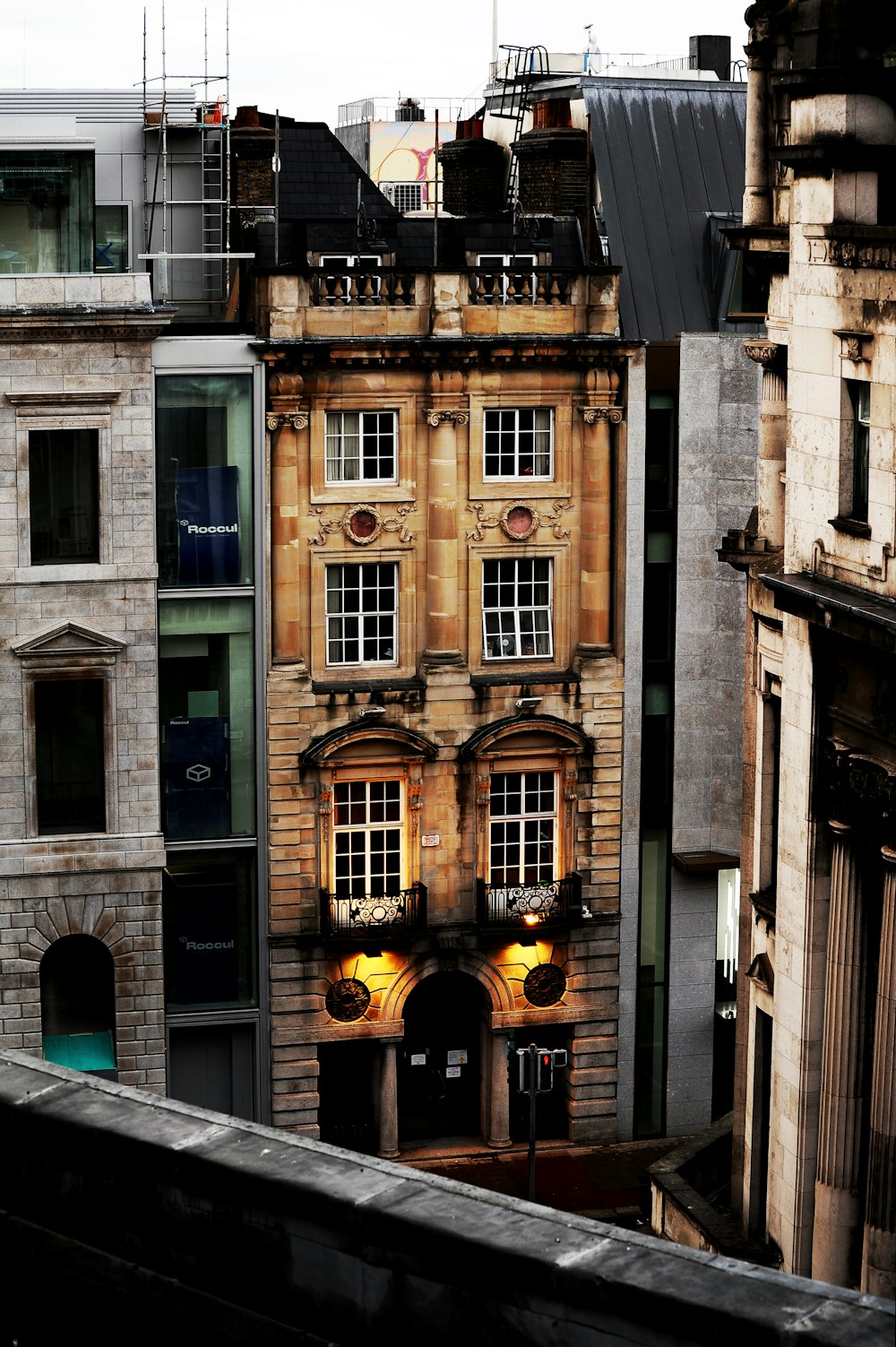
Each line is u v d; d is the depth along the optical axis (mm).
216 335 51656
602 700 55438
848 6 31344
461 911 55625
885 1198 31938
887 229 30188
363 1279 7711
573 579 55250
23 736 51656
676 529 54875
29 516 50906
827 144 31812
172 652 52719
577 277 53719
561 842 56031
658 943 57000
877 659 31500
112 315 50062
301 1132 55531
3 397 50250
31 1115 8609
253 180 63500
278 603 53031
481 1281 7316
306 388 52438
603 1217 52812
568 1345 7113
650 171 59625
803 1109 34781
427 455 53688
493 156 73000
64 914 52781
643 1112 57781
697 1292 6812
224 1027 54750
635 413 54219
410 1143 57094
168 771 53219
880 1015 31406
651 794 56219
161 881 53125
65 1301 8516
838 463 32500
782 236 36344
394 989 55156
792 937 35062
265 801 53719
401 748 54312
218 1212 8117
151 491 51531
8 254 51969
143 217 62906
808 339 33500
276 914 54250
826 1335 6504
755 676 38906
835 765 32875
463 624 54562
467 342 52656
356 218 61156
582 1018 56688
